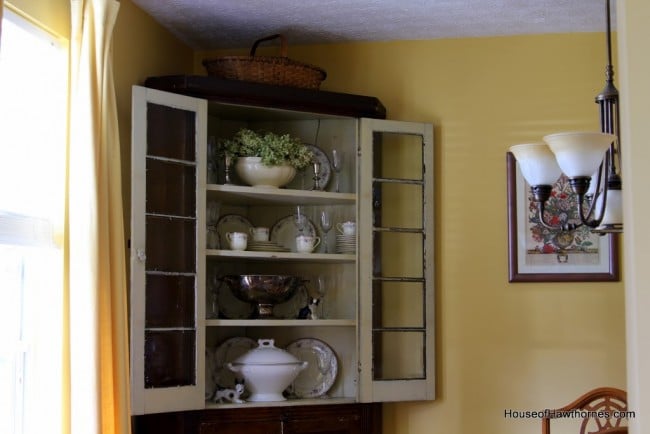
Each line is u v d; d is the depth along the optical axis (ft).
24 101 10.05
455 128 14.11
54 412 10.15
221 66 12.89
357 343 13.21
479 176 13.98
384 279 13.42
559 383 13.53
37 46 10.20
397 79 14.32
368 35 14.08
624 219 7.07
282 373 12.76
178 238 12.00
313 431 12.86
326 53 14.51
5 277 9.87
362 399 13.09
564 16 13.14
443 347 13.83
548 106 13.91
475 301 13.83
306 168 14.03
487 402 13.65
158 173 11.82
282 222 14.06
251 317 13.32
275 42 14.42
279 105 13.01
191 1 12.46
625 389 13.41
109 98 10.55
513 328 13.71
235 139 13.08
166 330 11.73
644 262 6.82
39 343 10.24
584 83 13.85
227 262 13.83
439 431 13.71
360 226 13.34
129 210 12.16
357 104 13.41
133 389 11.23
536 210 13.79
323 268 14.02
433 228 13.73
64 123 10.42
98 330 9.83
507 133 13.97
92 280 9.86
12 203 9.79
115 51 11.89
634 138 6.91
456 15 13.10
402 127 13.66
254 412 12.54
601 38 13.87
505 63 14.06
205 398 12.71
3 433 9.77
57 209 10.36
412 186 13.74
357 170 13.48
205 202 12.30
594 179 9.89
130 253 11.39
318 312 13.88
